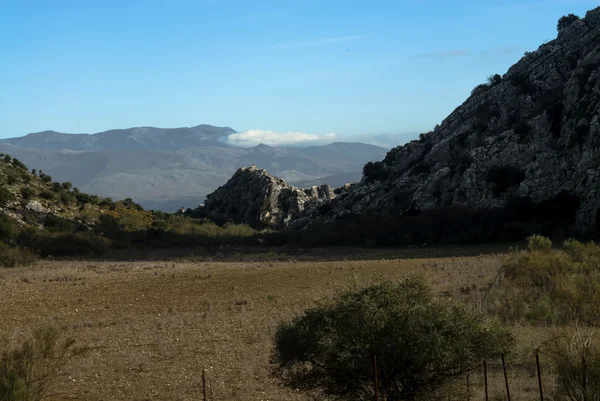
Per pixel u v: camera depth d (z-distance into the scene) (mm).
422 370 13922
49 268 67000
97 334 28891
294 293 42594
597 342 15375
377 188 152375
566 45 146625
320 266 64062
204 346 25578
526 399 16062
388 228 109188
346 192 165500
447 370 14023
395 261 69312
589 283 27281
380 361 13836
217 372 21344
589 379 13633
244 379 20219
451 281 41875
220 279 53594
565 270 33781
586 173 102625
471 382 17562
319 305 14953
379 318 13797
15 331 29625
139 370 21984
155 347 25766
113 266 69000
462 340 13805
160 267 66812
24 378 16766
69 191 128375
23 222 100188
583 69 125250
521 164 121875
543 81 143625
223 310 36188
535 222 100562
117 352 24812
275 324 28922
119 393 19234
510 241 96938
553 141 121812
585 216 96375
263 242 114000
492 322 14773
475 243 99375
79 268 66250
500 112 144125
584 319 24656
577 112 116812
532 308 27344
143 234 110250
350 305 14125
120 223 116938
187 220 145375
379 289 14430
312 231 115250
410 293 14500
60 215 109125
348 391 14289
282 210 182250
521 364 19594
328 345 13703
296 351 14508
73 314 36594
